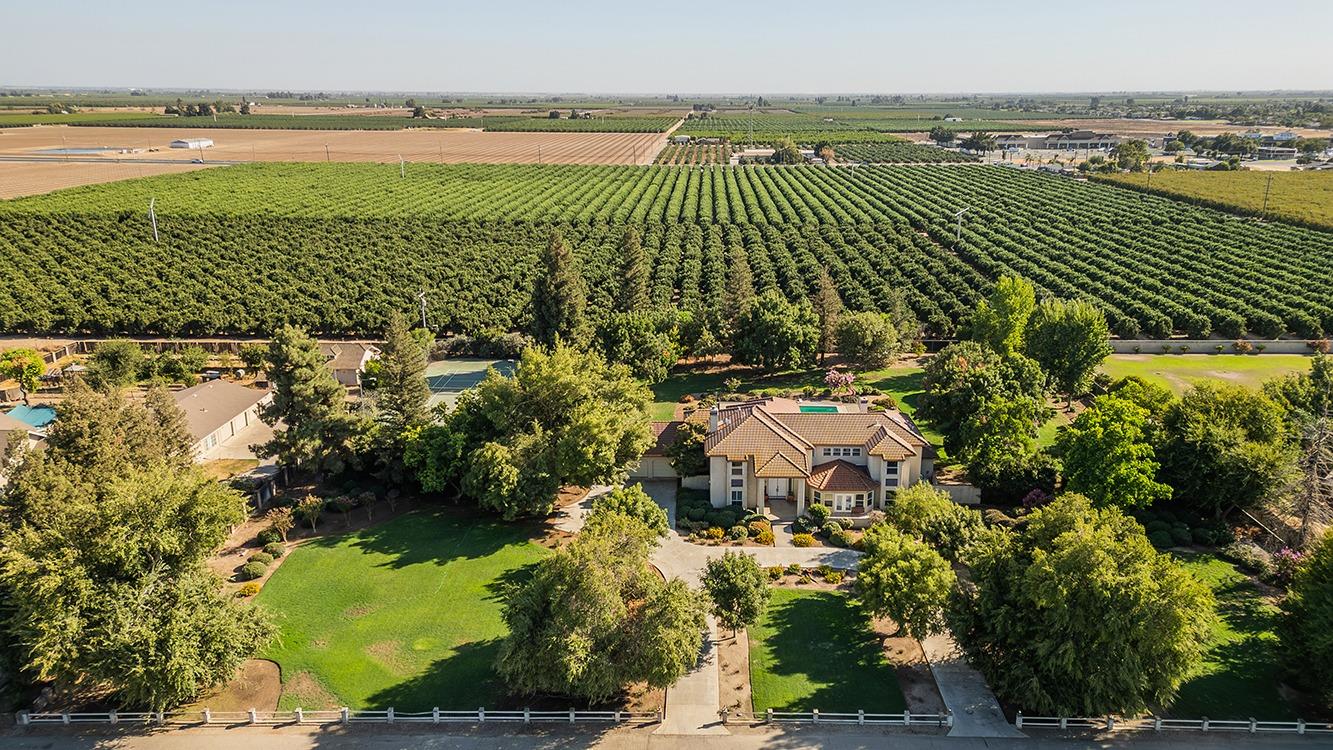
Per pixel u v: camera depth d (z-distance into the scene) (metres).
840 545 68.81
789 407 82.25
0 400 99.06
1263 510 69.75
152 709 48.41
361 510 74.69
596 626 47.75
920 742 47.00
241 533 69.81
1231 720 47.75
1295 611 49.81
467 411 78.00
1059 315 94.50
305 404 75.31
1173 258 159.00
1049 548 49.75
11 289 133.62
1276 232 178.00
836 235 179.00
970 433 76.31
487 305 134.62
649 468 81.56
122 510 48.50
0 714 49.59
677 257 162.25
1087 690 45.91
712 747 46.78
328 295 137.38
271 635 51.91
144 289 137.88
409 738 47.56
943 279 144.88
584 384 75.69
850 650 55.44
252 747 46.94
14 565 45.03
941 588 52.41
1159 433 70.94
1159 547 66.19
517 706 50.38
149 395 75.12
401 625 57.94
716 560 58.94
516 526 71.88
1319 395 77.19
